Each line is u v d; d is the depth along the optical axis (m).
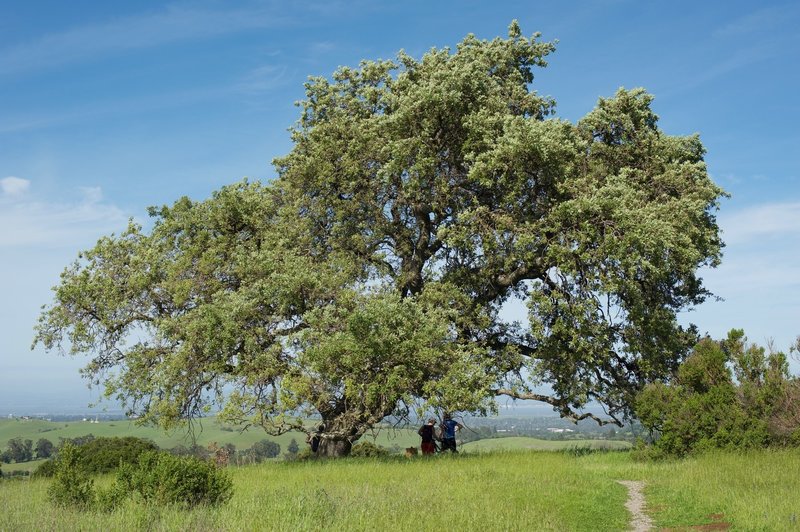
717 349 19.91
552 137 22.64
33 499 13.31
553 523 10.55
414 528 9.75
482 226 23.45
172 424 22.05
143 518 9.77
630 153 25.56
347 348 20.73
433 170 24.55
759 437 17.77
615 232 21.81
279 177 28.00
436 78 25.16
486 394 21.86
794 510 10.59
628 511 12.08
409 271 26.45
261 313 22.62
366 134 25.34
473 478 15.11
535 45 28.23
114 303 23.72
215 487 11.91
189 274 23.92
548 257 23.00
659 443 19.02
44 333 24.19
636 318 22.95
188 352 21.69
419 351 21.22
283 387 20.58
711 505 11.73
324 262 24.38
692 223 23.19
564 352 23.52
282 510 10.48
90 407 22.38
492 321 25.77
